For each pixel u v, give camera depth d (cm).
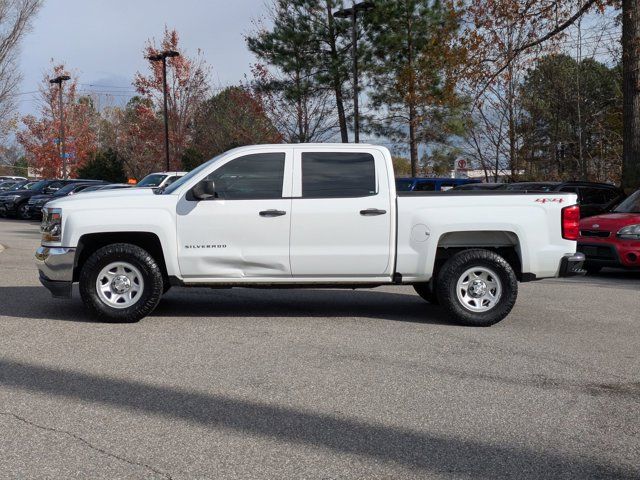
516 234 839
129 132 4875
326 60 3438
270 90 3588
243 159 838
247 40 3503
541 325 847
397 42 3198
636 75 1975
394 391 568
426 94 3197
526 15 2234
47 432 468
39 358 657
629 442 464
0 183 4806
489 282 837
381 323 847
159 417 500
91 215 819
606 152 2873
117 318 823
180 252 826
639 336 787
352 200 833
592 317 902
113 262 819
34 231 2459
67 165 5772
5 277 1206
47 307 925
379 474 408
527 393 567
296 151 841
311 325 829
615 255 1287
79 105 5925
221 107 4528
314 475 405
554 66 2891
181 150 4631
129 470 409
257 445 450
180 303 976
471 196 838
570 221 845
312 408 523
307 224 828
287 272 834
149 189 881
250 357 670
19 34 1962
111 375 603
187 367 631
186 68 4603
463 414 515
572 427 491
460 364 654
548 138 3088
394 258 838
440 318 884
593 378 613
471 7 2328
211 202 824
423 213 834
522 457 437
